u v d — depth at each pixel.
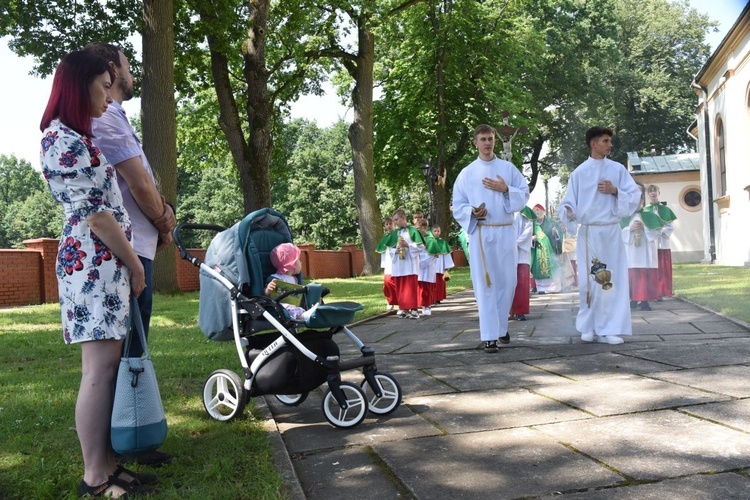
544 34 33.84
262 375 3.86
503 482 2.77
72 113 2.68
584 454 3.06
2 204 88.12
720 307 8.64
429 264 10.60
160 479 2.87
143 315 3.24
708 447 3.05
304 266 28.27
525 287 8.89
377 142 31.45
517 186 6.55
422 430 3.64
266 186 20.81
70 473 2.97
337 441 3.54
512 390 4.49
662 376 4.63
